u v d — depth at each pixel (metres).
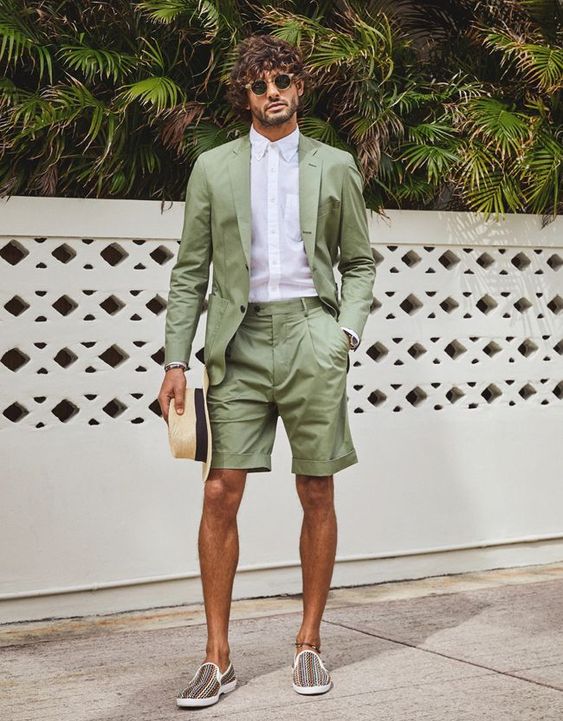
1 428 4.29
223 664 3.25
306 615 3.37
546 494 5.26
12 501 4.29
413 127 5.08
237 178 3.32
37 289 4.38
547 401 5.34
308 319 3.32
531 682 3.31
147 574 4.48
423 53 5.93
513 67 5.42
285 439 4.74
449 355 5.46
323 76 4.77
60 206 4.39
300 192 3.33
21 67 4.68
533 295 5.27
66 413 4.91
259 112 3.29
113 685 3.40
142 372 4.52
